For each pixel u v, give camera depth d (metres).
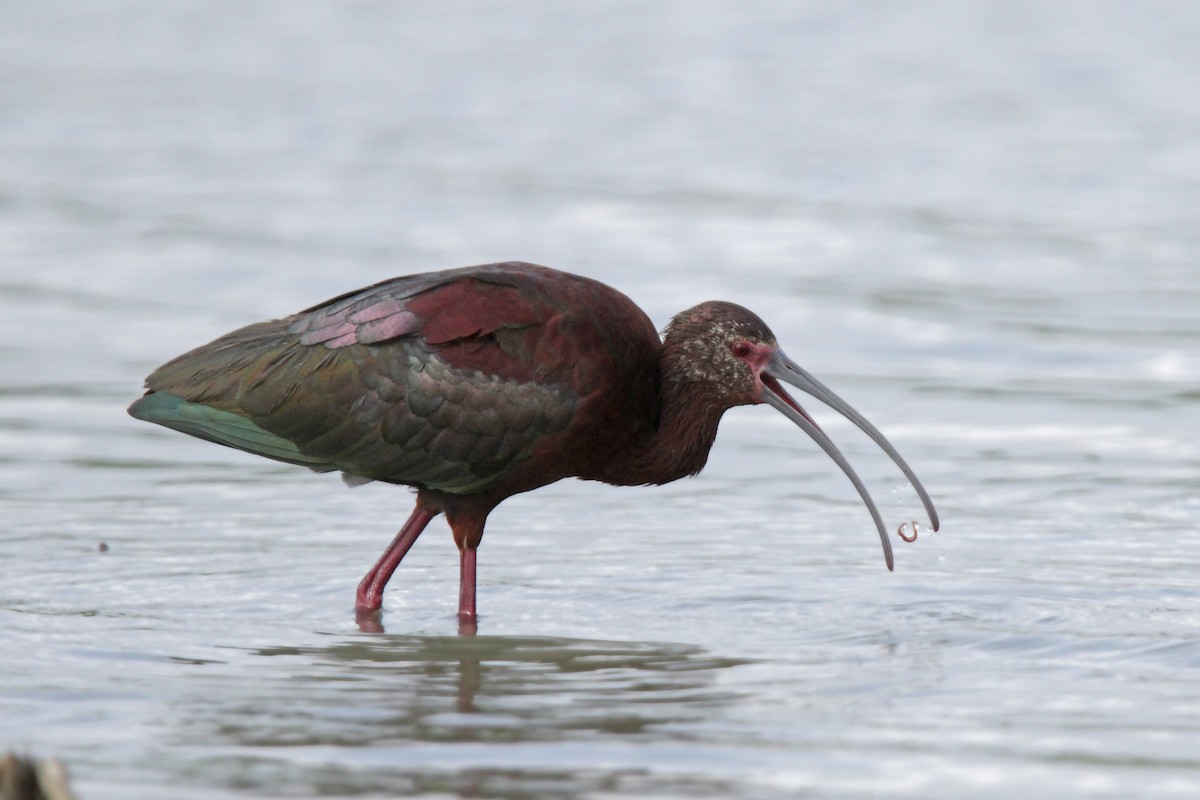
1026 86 42.69
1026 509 14.52
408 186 32.03
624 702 9.34
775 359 12.22
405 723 8.91
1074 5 54.47
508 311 11.79
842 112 39.72
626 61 46.69
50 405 18.45
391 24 52.69
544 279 11.96
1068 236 27.72
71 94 42.03
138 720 8.94
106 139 36.75
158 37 50.78
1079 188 31.69
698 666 10.14
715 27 51.81
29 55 47.59
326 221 28.95
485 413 11.70
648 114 39.72
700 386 12.20
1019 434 17.34
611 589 12.20
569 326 11.77
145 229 28.06
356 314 12.02
